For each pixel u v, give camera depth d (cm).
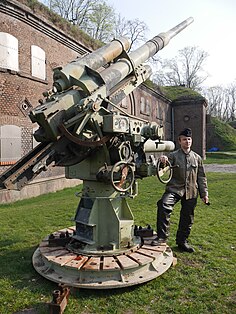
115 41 427
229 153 3684
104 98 361
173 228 585
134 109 2294
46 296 330
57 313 287
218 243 500
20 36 1129
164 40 546
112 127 338
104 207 390
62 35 1361
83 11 3219
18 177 302
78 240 395
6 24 1070
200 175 451
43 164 318
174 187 431
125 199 411
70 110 332
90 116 332
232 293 339
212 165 2491
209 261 424
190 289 345
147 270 364
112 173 343
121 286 330
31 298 326
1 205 943
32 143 1184
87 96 345
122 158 371
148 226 463
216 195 953
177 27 607
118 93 423
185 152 432
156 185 1219
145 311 303
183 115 3434
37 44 1218
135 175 412
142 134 400
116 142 372
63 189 1305
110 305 312
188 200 441
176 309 306
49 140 329
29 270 398
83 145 328
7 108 1082
